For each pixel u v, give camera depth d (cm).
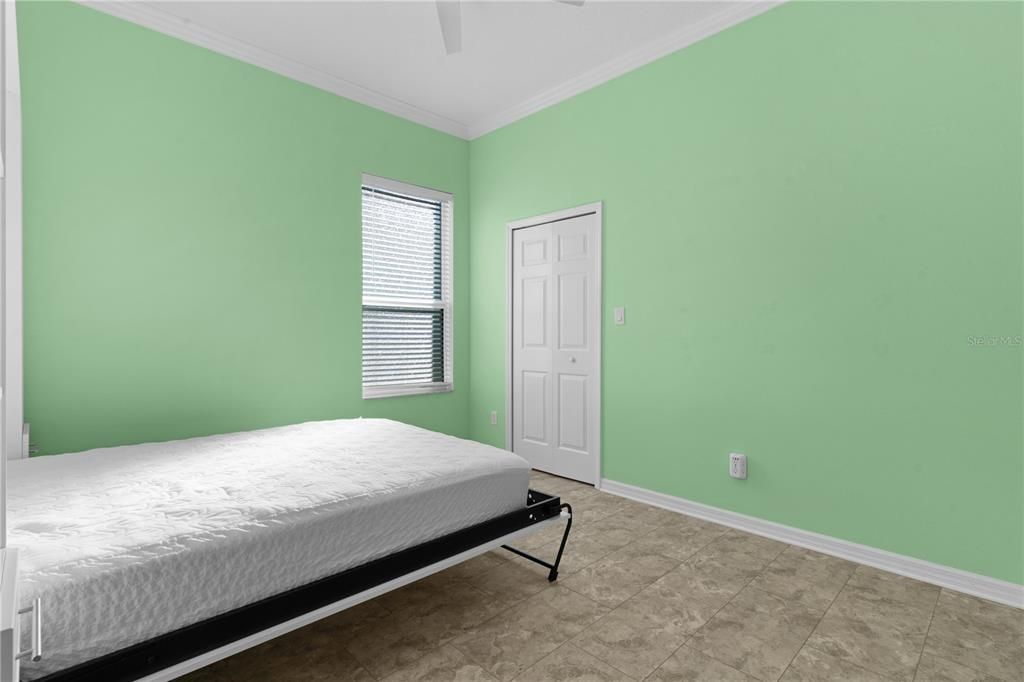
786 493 267
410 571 174
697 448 303
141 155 275
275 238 328
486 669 166
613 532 278
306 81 341
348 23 289
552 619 194
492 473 205
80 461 208
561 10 279
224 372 308
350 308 368
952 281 218
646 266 325
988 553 211
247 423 318
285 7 274
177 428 290
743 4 274
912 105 226
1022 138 202
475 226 445
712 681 160
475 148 442
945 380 221
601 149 349
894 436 234
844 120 245
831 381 251
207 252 300
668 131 312
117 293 269
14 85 222
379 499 171
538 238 395
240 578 140
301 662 169
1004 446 208
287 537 149
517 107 400
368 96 372
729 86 285
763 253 273
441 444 240
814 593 214
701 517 300
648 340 326
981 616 197
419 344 422
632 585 220
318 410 352
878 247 237
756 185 275
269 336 327
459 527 193
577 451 372
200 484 177
